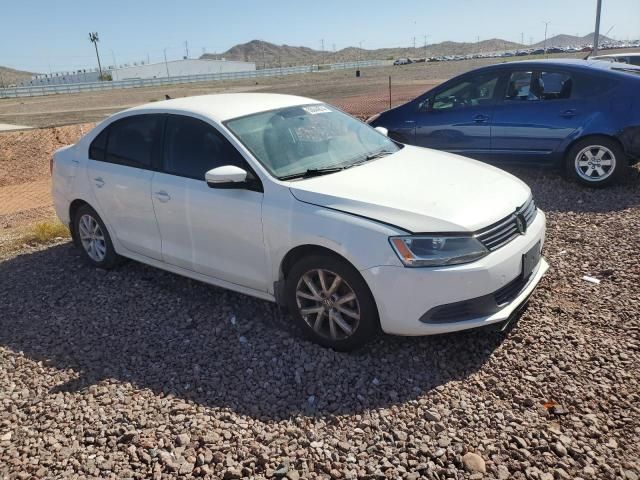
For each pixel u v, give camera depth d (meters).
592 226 6.06
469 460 2.76
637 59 14.73
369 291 3.59
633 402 3.15
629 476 2.63
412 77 44.66
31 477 2.86
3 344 4.34
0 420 3.37
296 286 3.93
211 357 3.92
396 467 2.77
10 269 6.02
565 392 3.28
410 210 3.56
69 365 3.96
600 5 16.52
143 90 59.00
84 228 5.74
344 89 33.34
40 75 135.25
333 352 3.84
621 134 7.14
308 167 4.26
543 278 4.79
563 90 7.54
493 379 3.43
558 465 2.72
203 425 3.18
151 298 4.95
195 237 4.50
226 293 4.93
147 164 4.88
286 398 3.41
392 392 3.37
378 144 4.98
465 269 3.42
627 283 4.58
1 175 14.41
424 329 3.50
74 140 18.17
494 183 4.16
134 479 2.80
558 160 7.64
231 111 4.61
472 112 8.12
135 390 3.58
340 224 3.61
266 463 2.86
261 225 3.99
